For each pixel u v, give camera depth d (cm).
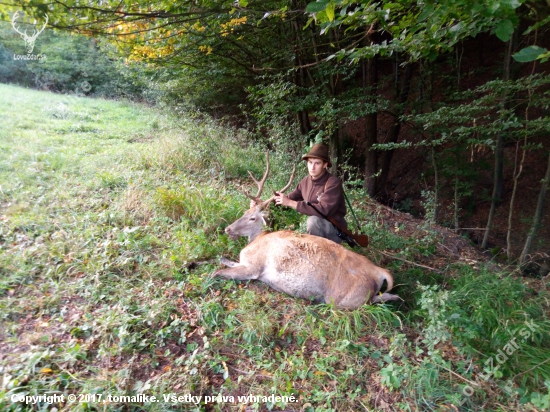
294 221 544
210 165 724
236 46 933
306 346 342
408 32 414
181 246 444
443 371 321
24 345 299
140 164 692
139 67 1134
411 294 447
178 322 337
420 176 1158
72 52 1706
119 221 490
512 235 900
